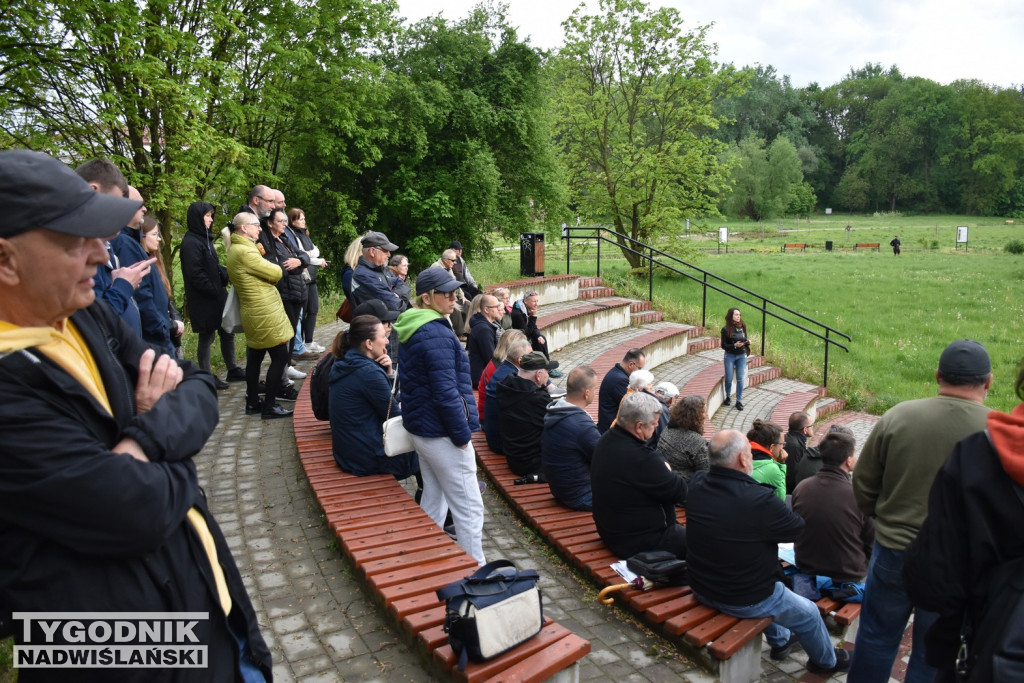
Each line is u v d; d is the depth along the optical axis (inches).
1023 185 3710.6
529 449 237.1
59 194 47.8
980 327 839.7
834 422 530.0
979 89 3860.7
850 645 181.6
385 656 131.7
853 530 185.3
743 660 151.2
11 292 48.3
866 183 4033.0
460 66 815.1
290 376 331.9
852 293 1092.5
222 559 61.2
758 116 4338.1
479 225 861.2
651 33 1021.8
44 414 47.1
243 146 523.2
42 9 430.9
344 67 635.5
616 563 178.2
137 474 49.7
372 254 272.4
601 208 1124.5
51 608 49.4
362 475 203.5
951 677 84.2
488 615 113.1
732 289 1097.4
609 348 535.8
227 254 264.7
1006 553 74.2
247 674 61.9
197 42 491.8
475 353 306.0
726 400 522.9
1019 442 73.3
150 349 60.6
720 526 153.0
